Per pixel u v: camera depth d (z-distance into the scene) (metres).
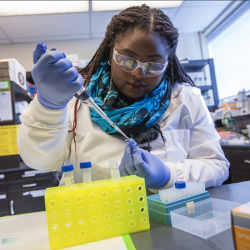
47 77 0.64
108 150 1.01
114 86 1.05
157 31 0.86
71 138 1.08
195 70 4.14
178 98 1.18
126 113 1.02
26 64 3.98
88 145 1.03
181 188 0.66
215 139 1.16
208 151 1.11
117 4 3.19
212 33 4.24
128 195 0.57
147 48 0.85
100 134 1.03
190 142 1.18
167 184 0.83
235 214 0.42
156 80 0.96
